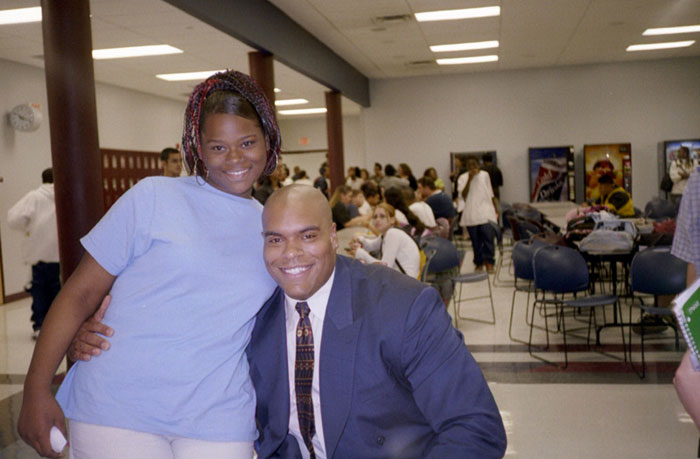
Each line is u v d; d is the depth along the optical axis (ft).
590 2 29.55
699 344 3.64
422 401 4.94
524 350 18.57
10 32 26.53
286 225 4.93
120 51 31.45
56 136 15.25
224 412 5.27
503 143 51.29
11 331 24.20
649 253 16.30
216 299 5.22
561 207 37.24
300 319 5.28
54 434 4.95
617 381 15.49
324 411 5.03
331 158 44.37
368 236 21.43
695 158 47.32
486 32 35.45
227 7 23.07
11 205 31.76
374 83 52.65
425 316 4.99
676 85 48.65
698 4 30.68
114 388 5.07
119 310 5.21
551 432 12.62
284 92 49.70
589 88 49.83
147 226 5.22
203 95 5.44
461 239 48.55
